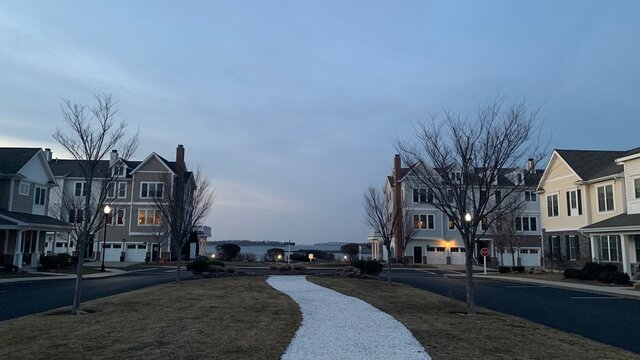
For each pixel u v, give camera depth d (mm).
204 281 23125
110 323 10781
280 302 14969
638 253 27328
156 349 8250
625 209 28594
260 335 9609
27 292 18984
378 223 40812
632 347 9453
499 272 36781
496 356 8172
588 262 28750
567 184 34125
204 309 13148
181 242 23953
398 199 45156
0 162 31781
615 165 31219
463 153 13578
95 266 37938
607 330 11461
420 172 15180
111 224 48719
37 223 30156
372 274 28969
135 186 49219
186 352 8078
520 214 43938
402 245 48531
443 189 16969
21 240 31953
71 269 32844
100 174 21703
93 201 34469
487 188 13391
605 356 8312
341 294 17812
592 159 34125
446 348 8727
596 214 31156
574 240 33438
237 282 22281
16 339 8969
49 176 36062
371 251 63375
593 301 17969
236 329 10203
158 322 10953
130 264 42250
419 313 13102
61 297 17078
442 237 49469
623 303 17359
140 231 48625
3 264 29719
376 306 14508
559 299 18562
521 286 24906
